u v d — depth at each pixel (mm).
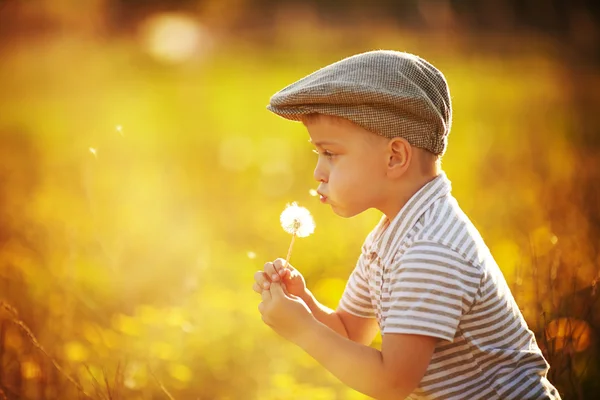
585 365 3596
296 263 5707
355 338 2781
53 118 11867
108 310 4652
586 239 4984
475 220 6031
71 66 17781
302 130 11148
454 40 19547
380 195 2459
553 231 5211
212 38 22750
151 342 4137
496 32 20328
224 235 6414
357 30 22469
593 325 3967
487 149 8172
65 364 3797
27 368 3588
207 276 5262
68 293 4281
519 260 4352
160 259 5523
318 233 6125
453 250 2336
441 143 2486
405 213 2426
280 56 20188
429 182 2477
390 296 2379
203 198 7434
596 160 7348
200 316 4449
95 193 7094
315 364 4160
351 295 2746
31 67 17469
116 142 9836
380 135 2396
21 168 7977
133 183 7621
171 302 4867
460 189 7059
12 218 6023
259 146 9938
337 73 2441
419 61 2500
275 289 2477
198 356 4098
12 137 10102
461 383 2414
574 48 17875
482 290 2367
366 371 2293
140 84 16062
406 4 23672
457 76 15789
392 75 2402
